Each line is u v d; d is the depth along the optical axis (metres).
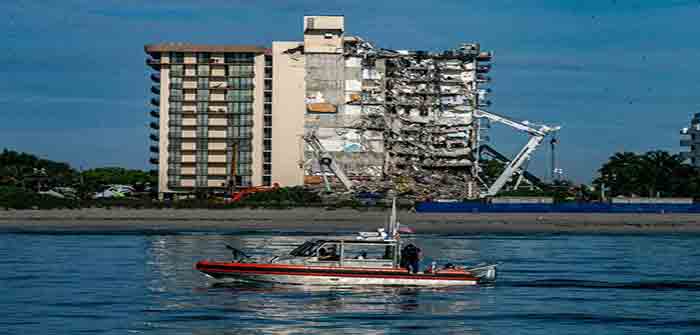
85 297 52.94
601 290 59.06
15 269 70.75
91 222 177.50
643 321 46.03
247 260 60.41
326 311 48.12
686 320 46.41
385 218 181.00
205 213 186.00
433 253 94.81
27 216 181.38
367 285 57.72
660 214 181.50
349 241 58.25
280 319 45.41
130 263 77.06
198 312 47.34
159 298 52.56
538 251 99.94
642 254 95.69
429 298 53.59
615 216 181.00
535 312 48.62
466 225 173.00
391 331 42.53
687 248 108.00
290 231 155.75
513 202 198.25
